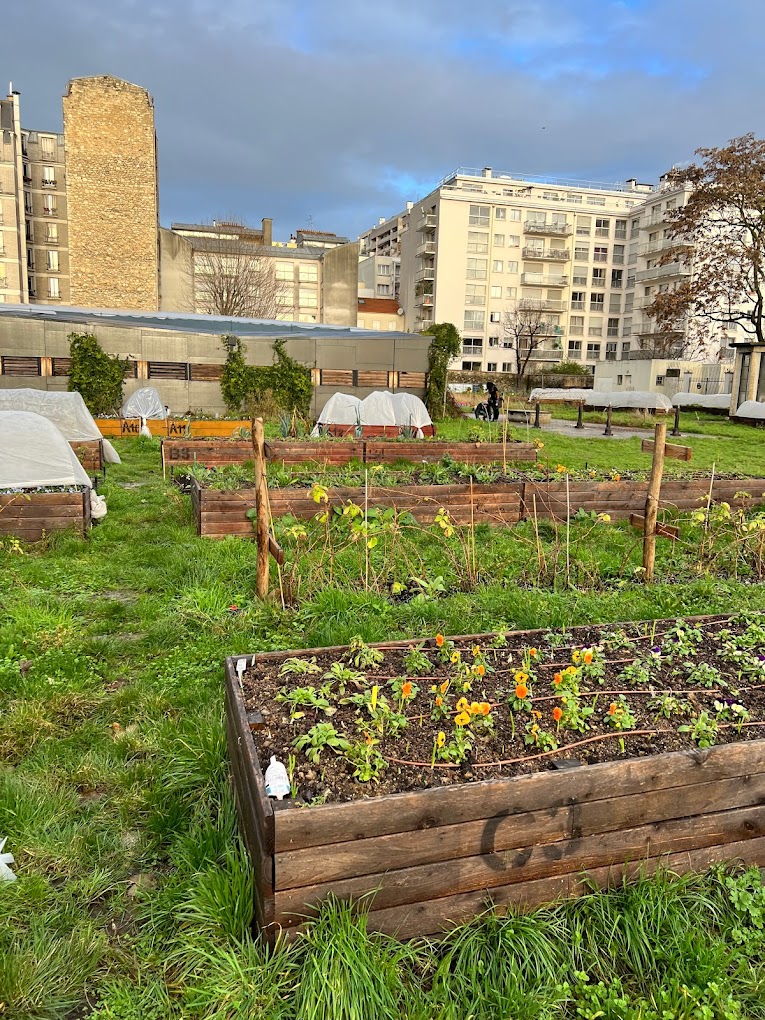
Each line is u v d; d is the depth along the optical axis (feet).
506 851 6.34
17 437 21.63
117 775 8.83
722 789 7.03
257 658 9.58
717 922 6.67
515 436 56.49
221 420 54.65
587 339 199.21
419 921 6.17
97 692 10.98
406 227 222.69
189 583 16.37
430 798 6.00
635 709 8.61
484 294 191.21
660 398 93.20
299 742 7.23
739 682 9.53
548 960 6.05
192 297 134.92
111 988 5.84
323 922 5.84
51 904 6.75
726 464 44.96
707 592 16.75
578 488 24.80
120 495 26.81
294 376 65.82
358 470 31.35
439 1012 5.58
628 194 207.10
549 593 16.24
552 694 8.86
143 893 6.89
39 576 16.69
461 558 18.84
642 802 6.73
